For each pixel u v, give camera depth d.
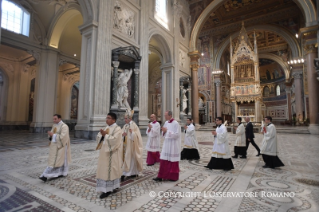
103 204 2.82
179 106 17.84
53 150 3.81
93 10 10.04
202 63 28.50
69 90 19.92
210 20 27.23
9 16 12.92
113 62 10.68
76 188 3.41
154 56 23.14
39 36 14.19
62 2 13.00
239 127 6.51
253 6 24.80
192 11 21.00
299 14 23.61
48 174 3.73
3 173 4.19
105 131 3.15
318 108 16.39
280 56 31.98
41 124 13.77
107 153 3.12
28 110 17.08
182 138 11.95
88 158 5.64
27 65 17.09
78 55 16.88
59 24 14.36
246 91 24.20
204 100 29.69
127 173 3.97
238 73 25.19
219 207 2.77
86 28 10.18
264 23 25.78
